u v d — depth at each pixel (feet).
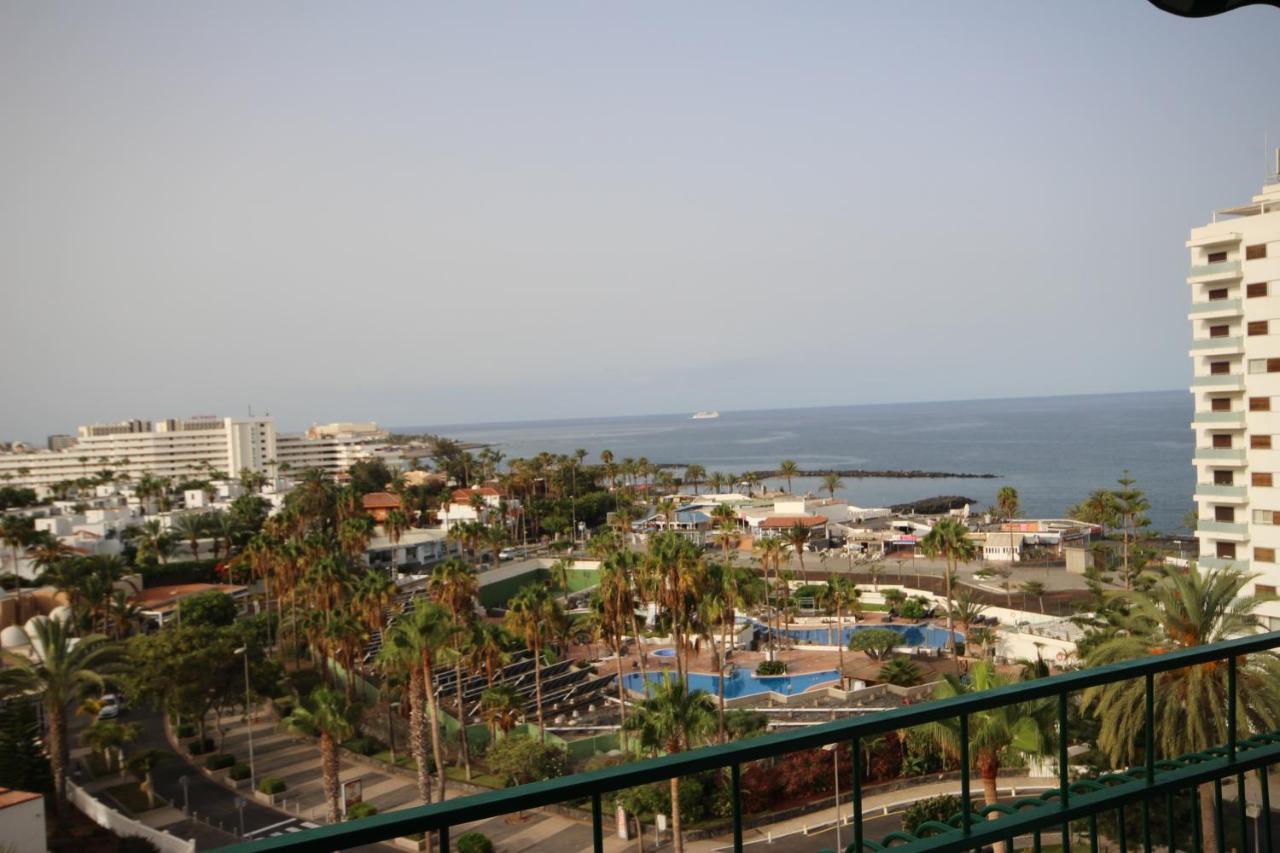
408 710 201.67
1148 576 224.74
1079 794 15.81
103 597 266.57
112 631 278.05
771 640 240.94
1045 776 123.85
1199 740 75.25
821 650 252.83
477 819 10.96
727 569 189.26
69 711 223.10
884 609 291.58
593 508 492.13
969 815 14.53
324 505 419.33
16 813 117.19
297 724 142.61
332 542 313.53
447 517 465.06
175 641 189.88
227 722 212.23
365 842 10.35
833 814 129.90
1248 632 80.64
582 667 245.24
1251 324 165.17
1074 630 212.23
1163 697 78.38
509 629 183.93
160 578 346.74
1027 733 79.97
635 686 228.02
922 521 465.06
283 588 266.98
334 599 229.25
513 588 360.07
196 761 187.32
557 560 367.86
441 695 222.89
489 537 361.51
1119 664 15.96
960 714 14.30
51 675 151.33
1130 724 79.56
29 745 157.48
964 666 219.41
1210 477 172.35
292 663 261.85
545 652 246.47
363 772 178.40
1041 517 549.54
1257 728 74.54
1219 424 168.66
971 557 242.58
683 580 175.63
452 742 193.88
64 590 273.75
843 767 140.36
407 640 150.71
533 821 140.15
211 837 148.36
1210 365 171.94
